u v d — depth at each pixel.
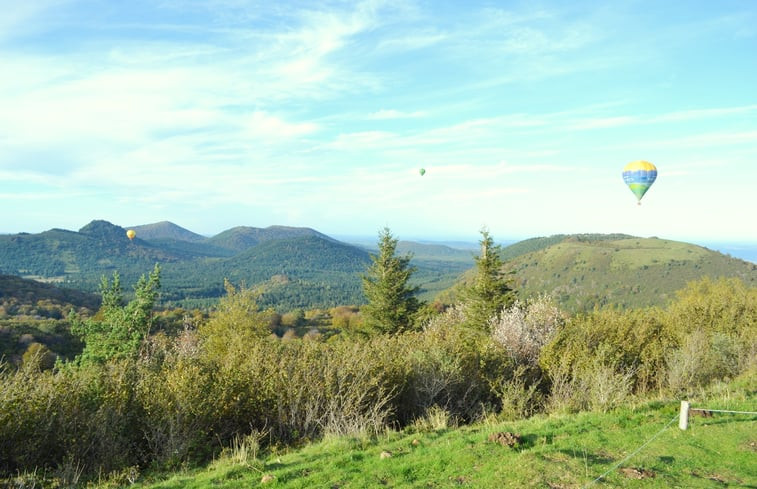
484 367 12.48
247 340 22.33
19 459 7.24
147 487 6.66
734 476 5.92
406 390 11.25
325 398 9.91
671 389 12.07
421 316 31.64
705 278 32.34
